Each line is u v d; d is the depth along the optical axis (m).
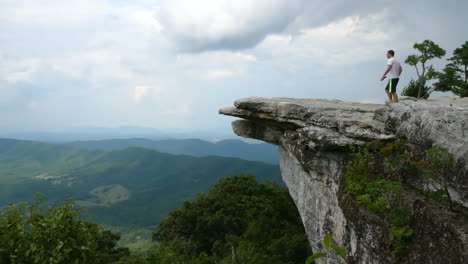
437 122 9.16
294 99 18.77
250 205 44.19
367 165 11.23
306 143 14.35
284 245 35.00
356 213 10.41
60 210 8.00
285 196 49.88
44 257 7.37
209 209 43.69
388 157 10.62
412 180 9.89
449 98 17.80
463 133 8.29
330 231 14.02
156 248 39.84
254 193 47.59
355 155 11.58
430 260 7.35
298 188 18.92
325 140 12.72
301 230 43.00
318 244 15.91
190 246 39.47
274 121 17.34
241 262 28.97
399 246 8.24
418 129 9.88
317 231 15.96
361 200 10.13
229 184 49.38
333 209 13.85
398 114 11.12
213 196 46.06
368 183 10.70
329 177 14.28
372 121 12.62
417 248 7.84
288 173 20.72
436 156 8.09
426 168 8.90
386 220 9.11
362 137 11.85
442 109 9.34
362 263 10.45
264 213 43.03
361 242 10.20
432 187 9.11
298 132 15.04
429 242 7.54
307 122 15.11
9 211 7.88
